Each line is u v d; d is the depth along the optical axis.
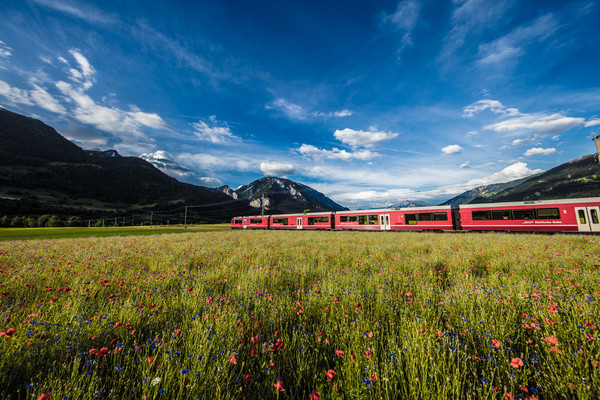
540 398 1.97
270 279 5.71
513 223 21.31
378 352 2.56
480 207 23.09
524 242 12.19
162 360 2.16
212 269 7.03
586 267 6.01
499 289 4.30
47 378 2.04
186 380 1.99
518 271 6.02
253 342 2.63
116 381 2.01
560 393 1.92
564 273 5.29
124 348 2.55
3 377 1.96
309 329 3.18
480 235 18.75
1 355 2.12
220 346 2.51
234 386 2.04
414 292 4.71
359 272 6.65
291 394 1.98
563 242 11.36
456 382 1.92
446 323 3.17
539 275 5.55
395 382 1.99
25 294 4.54
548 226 19.75
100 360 2.35
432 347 2.41
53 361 2.29
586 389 1.82
